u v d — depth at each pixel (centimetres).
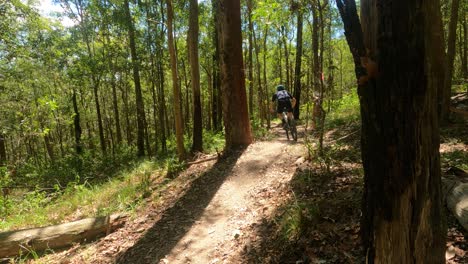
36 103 1112
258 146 880
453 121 741
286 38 1817
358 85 185
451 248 303
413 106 166
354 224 370
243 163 764
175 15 1493
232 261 402
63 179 1298
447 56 729
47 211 773
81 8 1623
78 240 541
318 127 1053
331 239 360
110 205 696
